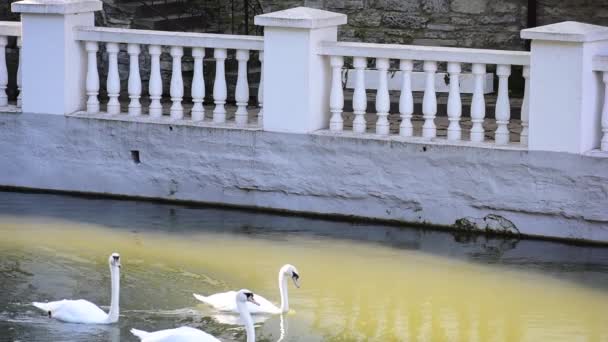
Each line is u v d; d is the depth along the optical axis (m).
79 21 15.81
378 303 12.05
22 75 15.88
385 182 14.48
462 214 14.21
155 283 12.55
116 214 15.04
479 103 14.12
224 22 19.83
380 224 14.61
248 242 13.94
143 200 15.64
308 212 14.92
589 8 17.84
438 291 12.38
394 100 17.50
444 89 17.81
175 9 19.50
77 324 11.38
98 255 13.39
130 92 15.64
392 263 13.23
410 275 12.86
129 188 15.66
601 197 13.55
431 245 13.84
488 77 17.69
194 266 13.07
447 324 11.48
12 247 13.63
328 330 11.34
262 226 14.55
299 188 14.88
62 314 11.50
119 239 13.99
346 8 19.06
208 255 13.46
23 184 16.11
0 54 16.11
